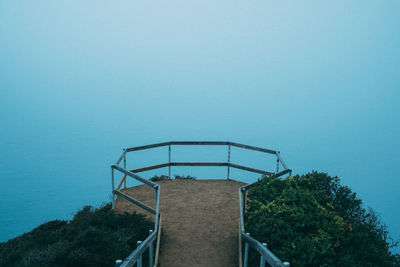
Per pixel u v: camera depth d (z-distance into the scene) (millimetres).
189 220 8531
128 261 4551
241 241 6941
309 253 6461
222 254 7062
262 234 6824
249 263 6652
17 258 7602
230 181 11453
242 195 7789
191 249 7219
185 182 11328
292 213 7137
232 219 8594
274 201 7590
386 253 7004
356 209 8289
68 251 7172
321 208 7273
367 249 6934
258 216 7363
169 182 11320
